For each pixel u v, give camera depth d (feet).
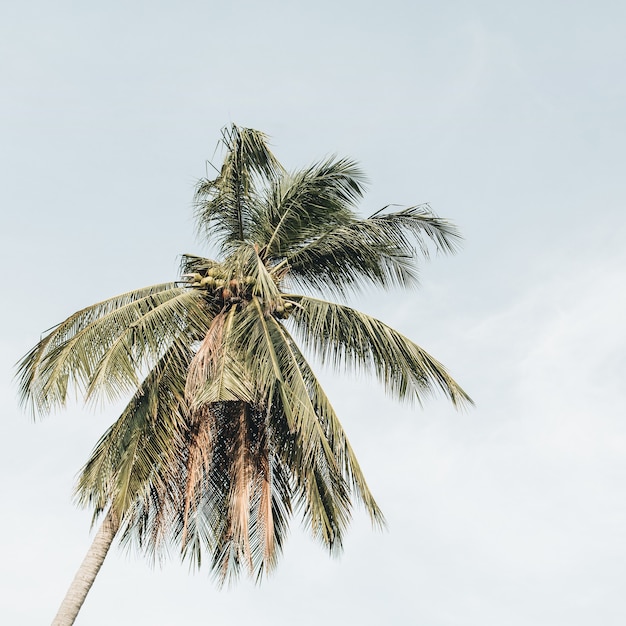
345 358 52.26
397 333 52.37
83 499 46.62
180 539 48.65
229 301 50.83
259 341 47.24
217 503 48.75
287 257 56.34
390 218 55.21
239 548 46.80
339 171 56.49
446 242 55.31
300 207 56.29
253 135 54.90
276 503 50.06
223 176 54.85
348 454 46.24
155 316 48.55
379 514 45.47
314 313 52.75
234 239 56.95
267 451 48.60
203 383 45.65
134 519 48.14
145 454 46.37
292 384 46.42
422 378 52.24
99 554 45.68
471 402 52.16
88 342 47.78
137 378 46.11
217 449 48.75
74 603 44.09
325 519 45.50
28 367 47.93
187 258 55.06
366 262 55.67
